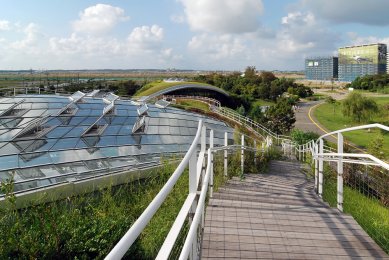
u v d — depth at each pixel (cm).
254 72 15212
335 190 1004
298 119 8406
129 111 2436
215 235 546
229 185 988
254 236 545
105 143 1816
